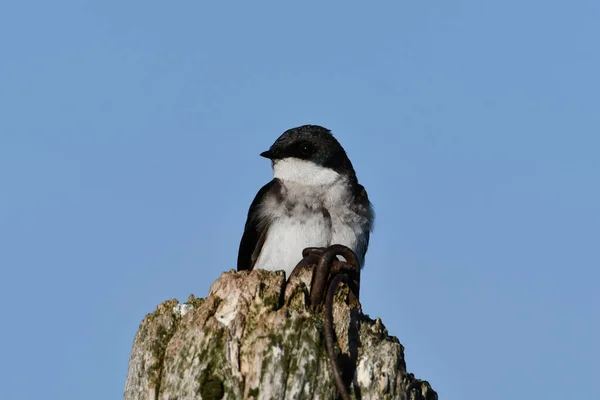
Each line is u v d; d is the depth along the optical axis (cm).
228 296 853
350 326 862
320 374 816
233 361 813
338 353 830
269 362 812
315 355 821
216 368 812
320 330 834
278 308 849
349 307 873
